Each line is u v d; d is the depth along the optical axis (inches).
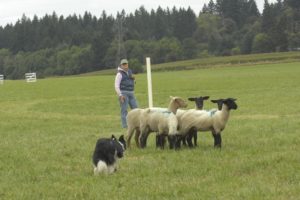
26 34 7726.4
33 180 445.4
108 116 1090.7
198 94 1625.2
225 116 556.7
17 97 1866.4
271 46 6274.6
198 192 374.9
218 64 4746.6
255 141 617.0
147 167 477.1
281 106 1117.1
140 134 601.3
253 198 350.0
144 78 3014.3
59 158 549.0
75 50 6619.1
